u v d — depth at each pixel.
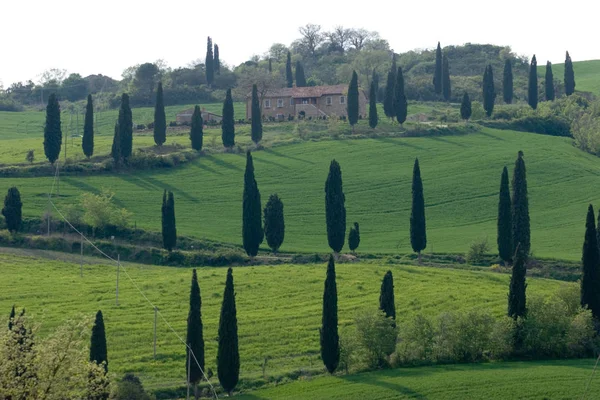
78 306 138.75
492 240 191.62
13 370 76.06
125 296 145.00
